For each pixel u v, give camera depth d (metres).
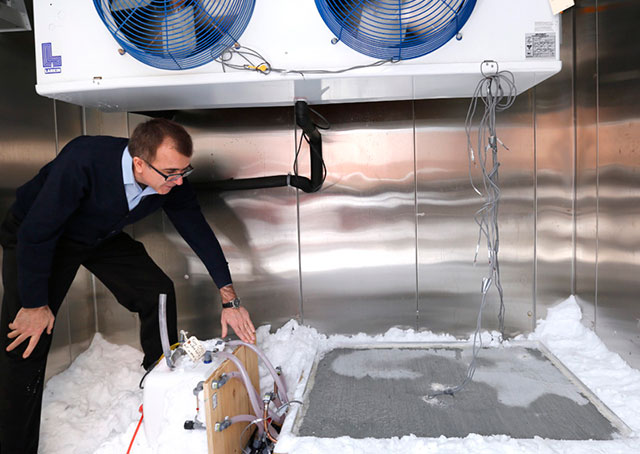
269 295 2.37
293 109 2.27
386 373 1.65
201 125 2.32
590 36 2.00
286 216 2.33
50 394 2.07
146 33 1.54
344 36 1.53
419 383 1.56
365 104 2.25
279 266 2.35
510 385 1.53
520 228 2.24
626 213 1.79
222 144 2.32
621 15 1.76
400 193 2.27
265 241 2.35
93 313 2.45
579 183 2.15
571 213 2.20
